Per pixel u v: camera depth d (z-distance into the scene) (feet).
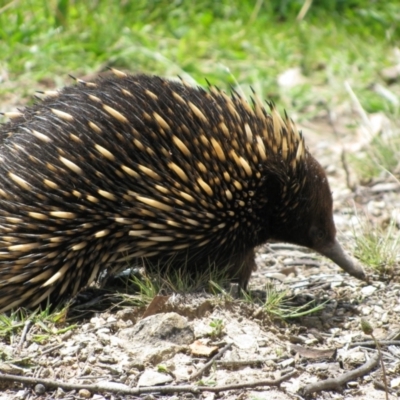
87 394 29.86
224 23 69.36
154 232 34.91
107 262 35.78
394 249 40.22
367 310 36.42
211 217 35.35
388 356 32.50
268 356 31.78
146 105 33.99
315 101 62.85
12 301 35.29
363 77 64.28
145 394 29.76
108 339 32.63
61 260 34.78
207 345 32.09
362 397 29.89
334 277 40.11
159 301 33.78
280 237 38.22
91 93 34.55
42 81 61.67
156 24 68.39
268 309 34.53
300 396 29.76
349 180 52.08
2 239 34.40
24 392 30.07
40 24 64.69
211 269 37.27
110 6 67.00
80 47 63.62
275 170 35.65
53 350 32.19
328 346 33.37
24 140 34.19
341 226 46.26
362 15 71.20
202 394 29.66
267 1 71.72
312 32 69.67
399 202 49.01
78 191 33.83
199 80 62.34
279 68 65.92
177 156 34.09
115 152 33.65
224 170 34.86
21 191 34.04
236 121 35.14
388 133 55.52
